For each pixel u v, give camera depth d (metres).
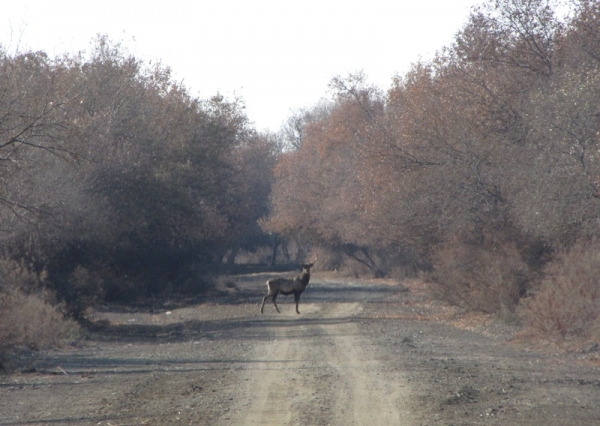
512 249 53.97
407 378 27.61
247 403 23.28
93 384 28.66
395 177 65.94
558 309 39.28
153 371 31.73
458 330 49.62
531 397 23.73
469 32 66.56
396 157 65.25
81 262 70.81
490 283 54.34
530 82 62.53
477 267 56.00
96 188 68.69
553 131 48.56
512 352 36.78
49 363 36.28
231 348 40.81
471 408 22.03
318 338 44.56
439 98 65.94
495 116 62.88
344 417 20.92
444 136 61.75
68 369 34.03
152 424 20.44
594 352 34.78
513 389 25.14
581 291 39.28
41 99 43.66
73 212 61.50
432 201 62.31
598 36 57.06
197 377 29.25
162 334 54.50
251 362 33.91
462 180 59.38
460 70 66.44
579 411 21.61
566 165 47.28
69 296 58.16
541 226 47.62
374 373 29.06
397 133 69.75
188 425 20.17
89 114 72.56
